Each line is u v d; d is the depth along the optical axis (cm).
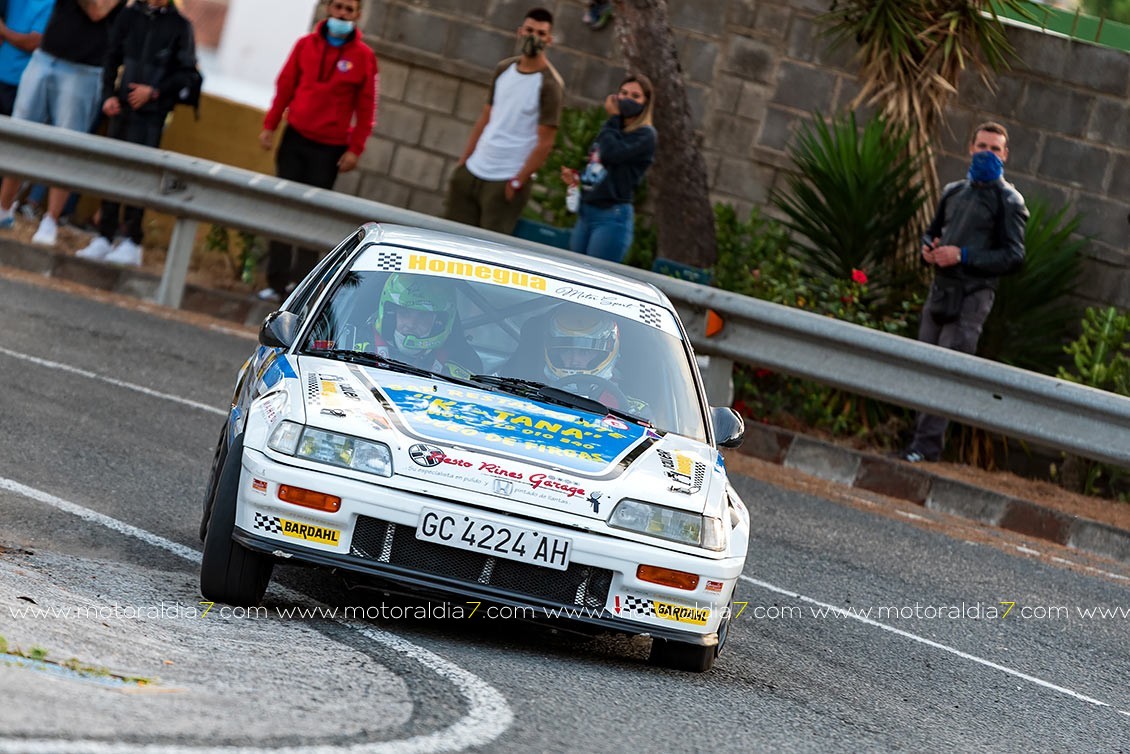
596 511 2009
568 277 2495
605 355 2352
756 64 5725
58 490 2716
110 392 3700
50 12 5956
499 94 5003
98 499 2706
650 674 2077
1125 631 3050
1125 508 4450
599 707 1806
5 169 5331
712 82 5759
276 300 5150
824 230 5075
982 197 4372
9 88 5925
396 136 6100
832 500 3906
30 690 1377
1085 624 3047
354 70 5125
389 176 6119
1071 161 5447
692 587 2033
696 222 5244
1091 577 3531
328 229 4978
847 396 4666
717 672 2181
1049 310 5056
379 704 1631
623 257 4716
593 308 2428
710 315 4353
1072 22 5441
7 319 4347
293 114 5141
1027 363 4959
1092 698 2458
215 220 5062
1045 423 4053
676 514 2048
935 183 5231
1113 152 5412
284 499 1970
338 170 5231
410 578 1959
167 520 2652
